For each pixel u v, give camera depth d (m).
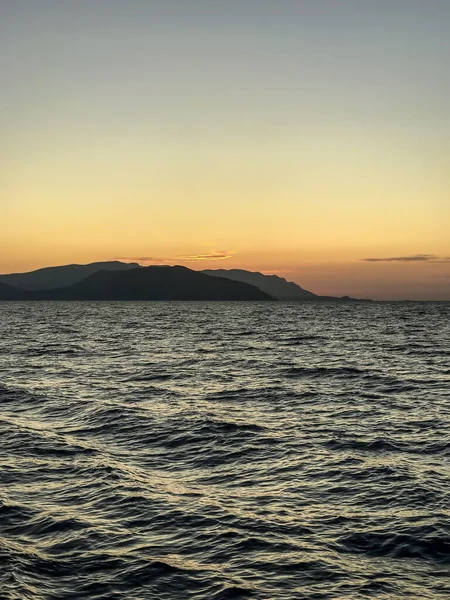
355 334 91.12
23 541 13.89
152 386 37.28
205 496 16.94
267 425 25.92
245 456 21.11
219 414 28.30
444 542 13.73
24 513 15.56
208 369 46.03
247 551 13.35
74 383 38.72
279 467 19.77
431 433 24.28
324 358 54.31
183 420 26.84
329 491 17.34
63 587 11.74
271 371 44.53
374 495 16.95
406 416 27.86
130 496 16.84
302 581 11.98
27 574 12.20
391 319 155.25
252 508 15.98
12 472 19.08
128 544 13.74
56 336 85.56
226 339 79.94
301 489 17.55
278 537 14.09
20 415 28.59
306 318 163.25
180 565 12.70
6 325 119.38
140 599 11.29
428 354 58.34
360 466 19.73
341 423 26.39
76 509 15.88
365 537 14.06
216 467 19.83
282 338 81.69
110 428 25.59
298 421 26.84
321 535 14.20
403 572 12.36
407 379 40.16
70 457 20.89
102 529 14.58
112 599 11.28
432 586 11.75
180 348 65.50
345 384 38.09
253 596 11.39
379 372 43.66
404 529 14.48
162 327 113.44
